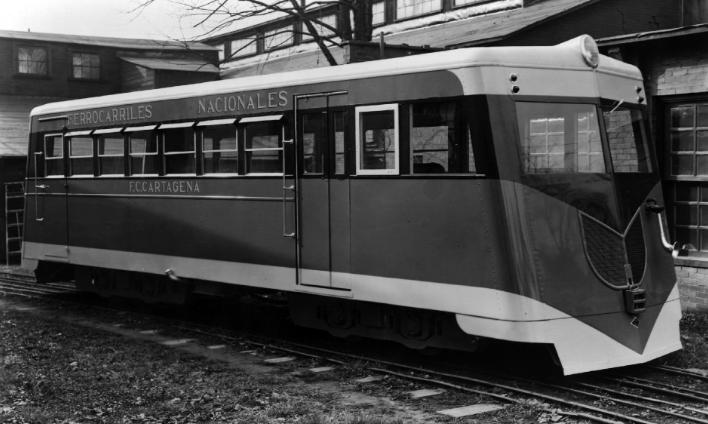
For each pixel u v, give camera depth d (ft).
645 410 22.11
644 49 36.63
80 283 44.32
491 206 24.45
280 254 31.01
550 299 24.17
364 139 27.96
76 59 91.09
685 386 24.71
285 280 30.89
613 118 27.12
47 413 21.98
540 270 24.18
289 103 30.42
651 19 52.39
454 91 25.25
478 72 24.76
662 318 26.96
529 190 24.50
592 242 25.40
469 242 24.97
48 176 44.09
